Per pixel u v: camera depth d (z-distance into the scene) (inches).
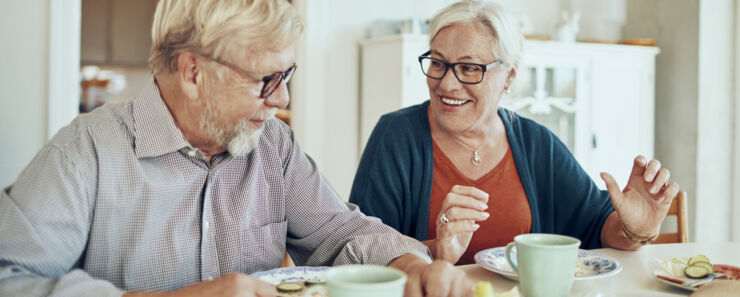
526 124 69.9
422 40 121.8
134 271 41.4
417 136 67.0
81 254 40.6
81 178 38.8
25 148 110.0
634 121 141.5
